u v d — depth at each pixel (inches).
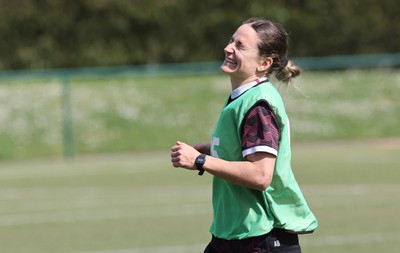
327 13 4808.1
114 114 3277.6
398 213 1628.9
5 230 1523.1
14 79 3243.1
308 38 4781.0
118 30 4648.1
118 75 3287.4
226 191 668.1
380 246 1293.1
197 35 4746.6
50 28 4579.2
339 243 1321.4
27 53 4525.1
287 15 4749.0
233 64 667.4
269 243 658.8
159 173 2439.7
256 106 644.7
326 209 1696.6
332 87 3452.3
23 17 4552.2
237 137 655.1
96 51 4589.1
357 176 2257.6
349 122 3346.5
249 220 657.0
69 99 3088.1
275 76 689.0
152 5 4670.3
